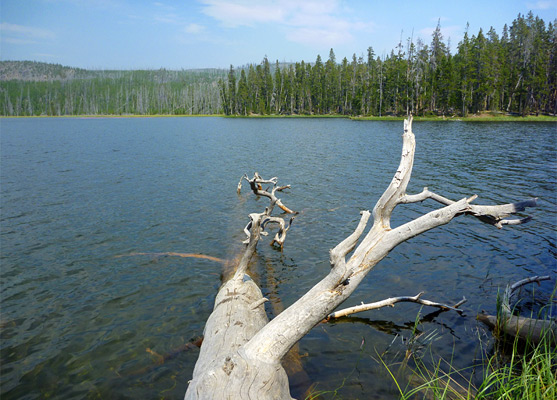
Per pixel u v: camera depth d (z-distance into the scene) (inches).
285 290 289.4
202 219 496.4
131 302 274.2
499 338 209.8
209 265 344.2
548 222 450.0
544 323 191.6
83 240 414.6
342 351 203.0
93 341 223.6
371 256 177.5
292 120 4020.7
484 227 434.3
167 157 1147.9
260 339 155.3
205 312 257.1
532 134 1753.2
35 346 219.5
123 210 541.6
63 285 304.7
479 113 3459.6
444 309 248.5
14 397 176.6
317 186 700.7
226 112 5900.6
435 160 1008.2
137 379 187.0
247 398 130.6
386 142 1540.4
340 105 5024.6
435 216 178.2
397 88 3831.2
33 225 470.3
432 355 197.2
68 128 2886.3
